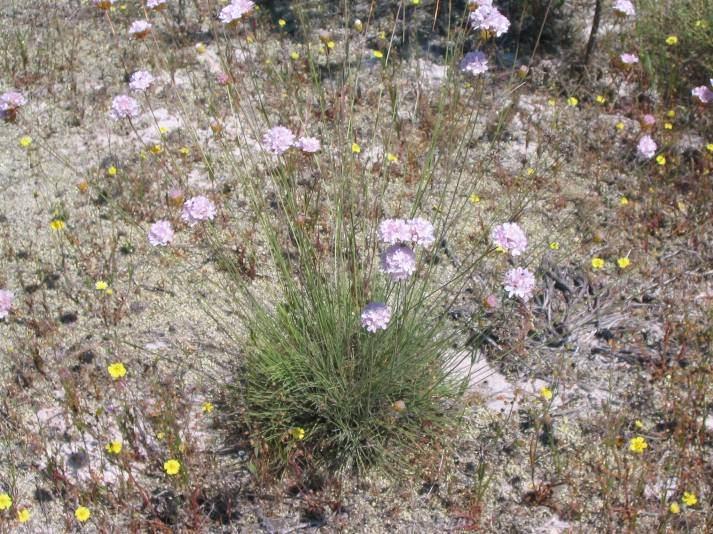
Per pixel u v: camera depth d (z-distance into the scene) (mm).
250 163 863
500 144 899
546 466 593
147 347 682
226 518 561
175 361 669
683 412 612
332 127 903
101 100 963
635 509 547
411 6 1091
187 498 567
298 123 904
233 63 993
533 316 715
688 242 789
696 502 564
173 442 582
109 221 807
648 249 783
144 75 718
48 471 575
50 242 780
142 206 818
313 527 557
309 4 1105
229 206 817
